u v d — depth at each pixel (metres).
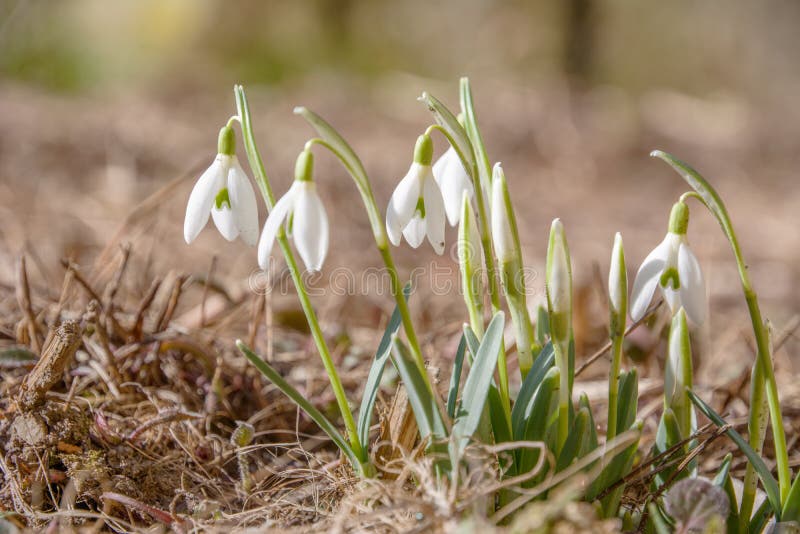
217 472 0.60
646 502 0.55
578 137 2.16
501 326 0.53
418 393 0.53
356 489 0.56
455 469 0.53
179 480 0.59
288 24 3.19
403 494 0.54
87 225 1.13
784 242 1.43
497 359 0.56
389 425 0.57
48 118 1.89
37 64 2.50
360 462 0.55
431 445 0.54
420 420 0.54
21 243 0.99
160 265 0.93
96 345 0.65
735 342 0.85
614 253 0.53
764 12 3.00
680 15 3.07
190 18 3.01
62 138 1.69
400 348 0.53
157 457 0.59
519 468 0.55
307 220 0.52
